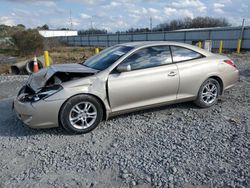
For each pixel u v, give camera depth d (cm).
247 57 1641
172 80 454
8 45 3161
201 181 273
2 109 545
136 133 404
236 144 353
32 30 2684
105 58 464
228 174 284
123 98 423
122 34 4794
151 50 450
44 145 374
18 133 420
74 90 389
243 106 516
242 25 2805
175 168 298
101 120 426
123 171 297
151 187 267
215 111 491
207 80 497
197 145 354
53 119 389
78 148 361
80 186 274
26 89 445
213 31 3203
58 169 309
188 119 455
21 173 303
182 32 3662
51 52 2669
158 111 499
